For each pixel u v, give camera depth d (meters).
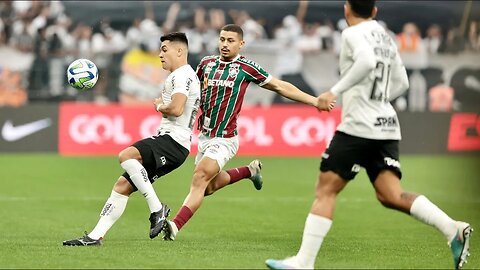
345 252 25.92
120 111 63.41
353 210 38.78
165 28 70.31
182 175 52.62
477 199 43.69
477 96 71.94
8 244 26.50
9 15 68.25
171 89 26.89
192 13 71.12
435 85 71.81
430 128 66.88
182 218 27.06
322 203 20.83
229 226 33.06
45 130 63.12
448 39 72.75
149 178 27.00
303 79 70.75
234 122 28.39
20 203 40.00
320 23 72.25
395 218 36.12
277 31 71.44
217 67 28.47
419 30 72.88
